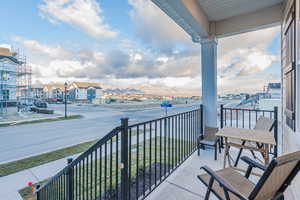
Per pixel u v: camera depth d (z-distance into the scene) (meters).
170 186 2.00
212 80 3.39
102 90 52.12
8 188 3.05
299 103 1.90
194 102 35.31
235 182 1.39
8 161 4.41
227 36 3.43
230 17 3.26
